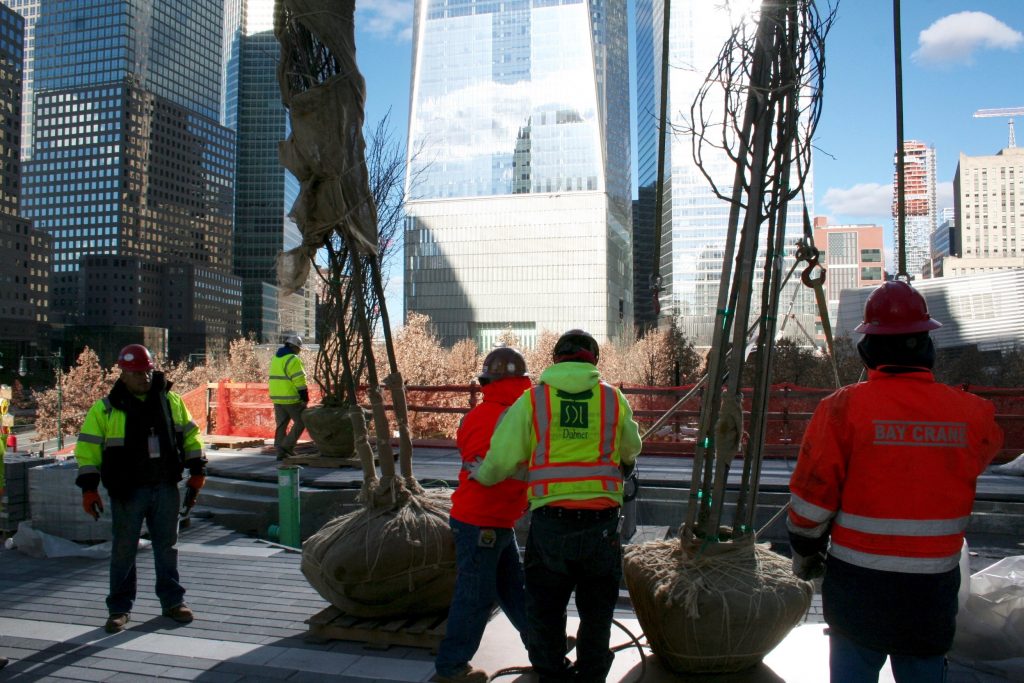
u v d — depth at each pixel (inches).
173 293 6766.7
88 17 7012.8
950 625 103.0
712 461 156.3
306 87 208.2
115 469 195.0
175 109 7337.6
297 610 209.0
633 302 5930.1
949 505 102.9
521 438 140.0
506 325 4953.3
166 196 7219.5
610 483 137.3
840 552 107.2
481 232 5049.2
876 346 109.7
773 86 145.9
